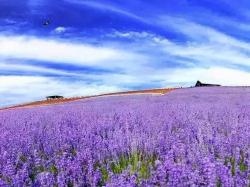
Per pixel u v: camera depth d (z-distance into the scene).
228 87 31.58
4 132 6.53
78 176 4.07
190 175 3.58
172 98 19.50
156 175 3.64
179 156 4.44
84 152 4.68
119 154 5.00
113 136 5.71
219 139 5.11
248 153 4.55
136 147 4.88
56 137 5.83
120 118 7.78
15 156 4.96
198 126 6.26
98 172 3.93
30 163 4.64
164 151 4.85
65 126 7.20
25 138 5.79
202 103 13.28
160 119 7.46
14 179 3.75
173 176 3.55
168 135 5.67
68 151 5.32
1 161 4.63
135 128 6.35
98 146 5.04
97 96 30.48
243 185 3.55
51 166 4.50
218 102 14.18
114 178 3.55
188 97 19.91
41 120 8.52
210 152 4.72
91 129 6.61
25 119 8.99
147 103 14.23
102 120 7.69
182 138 5.64
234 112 8.66
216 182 3.62
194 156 4.26
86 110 10.98
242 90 26.91
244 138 5.14
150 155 4.83
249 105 11.30
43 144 5.59
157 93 27.27
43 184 3.74
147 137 5.49
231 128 6.43
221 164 3.73
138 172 3.82
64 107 13.93
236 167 3.97
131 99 19.94
